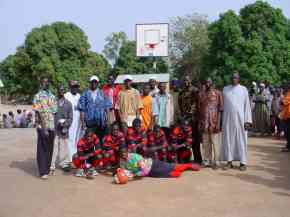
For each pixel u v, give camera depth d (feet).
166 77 73.10
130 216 18.28
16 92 164.45
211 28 119.75
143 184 24.68
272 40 111.04
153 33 78.64
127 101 30.27
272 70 107.96
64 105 29.25
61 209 19.48
